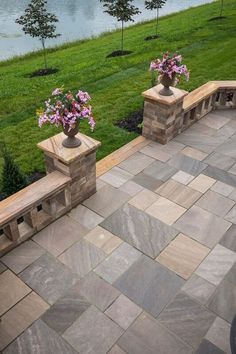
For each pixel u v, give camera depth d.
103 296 4.50
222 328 4.17
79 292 4.54
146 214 5.74
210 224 5.57
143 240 5.27
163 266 4.89
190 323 4.21
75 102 5.03
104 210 5.80
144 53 13.46
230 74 10.85
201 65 11.62
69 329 4.14
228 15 17.98
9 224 4.82
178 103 7.17
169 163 6.92
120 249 5.13
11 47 19.22
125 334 4.09
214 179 6.53
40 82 11.62
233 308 4.38
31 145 7.73
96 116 8.72
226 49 12.96
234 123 8.28
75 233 5.38
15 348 3.97
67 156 5.23
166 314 4.30
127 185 6.34
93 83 10.85
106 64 12.54
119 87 10.34
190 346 3.99
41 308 4.36
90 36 20.20
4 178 5.87
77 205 5.89
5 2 28.45
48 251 5.09
